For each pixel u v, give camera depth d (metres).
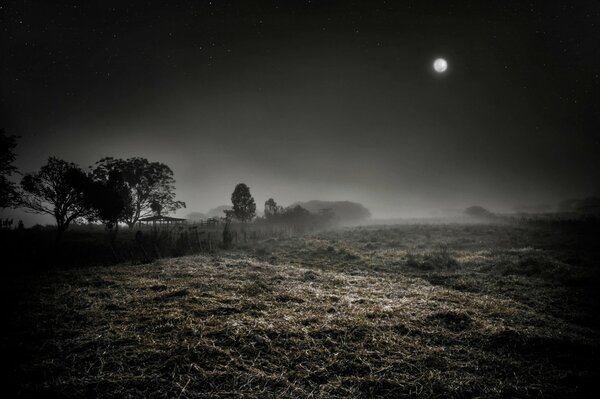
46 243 17.44
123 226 36.38
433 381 4.09
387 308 6.80
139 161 34.09
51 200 15.63
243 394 3.70
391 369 4.36
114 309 6.48
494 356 4.81
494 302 7.72
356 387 3.93
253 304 6.76
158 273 10.12
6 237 18.75
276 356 4.60
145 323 5.63
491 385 4.07
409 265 13.44
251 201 38.69
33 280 8.92
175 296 7.38
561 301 8.12
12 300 6.91
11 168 14.01
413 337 5.45
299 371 4.23
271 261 14.25
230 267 11.80
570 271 10.90
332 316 6.20
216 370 4.16
